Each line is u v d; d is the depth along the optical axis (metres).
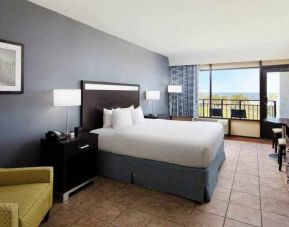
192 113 6.70
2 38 2.47
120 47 4.57
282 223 2.09
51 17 3.05
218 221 2.14
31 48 2.79
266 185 2.96
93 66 3.84
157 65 6.20
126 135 3.09
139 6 2.94
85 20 3.48
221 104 7.08
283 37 4.52
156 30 4.02
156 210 2.36
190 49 5.74
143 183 2.92
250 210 2.33
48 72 3.03
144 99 5.58
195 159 2.54
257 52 5.68
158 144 2.79
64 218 2.20
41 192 1.84
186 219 2.18
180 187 2.63
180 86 6.39
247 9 3.04
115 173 3.16
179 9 3.04
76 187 2.71
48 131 2.95
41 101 2.94
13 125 2.62
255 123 6.13
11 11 2.55
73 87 3.44
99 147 3.30
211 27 3.84
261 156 4.32
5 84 2.50
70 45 3.37
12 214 1.35
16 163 2.66
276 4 2.87
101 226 2.07
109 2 2.81
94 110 3.82
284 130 3.78
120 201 2.56
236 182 3.06
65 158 2.54
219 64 6.43
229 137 6.24
